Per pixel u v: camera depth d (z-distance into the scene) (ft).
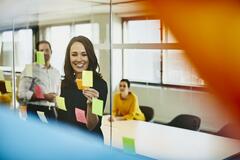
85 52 5.36
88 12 5.46
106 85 5.20
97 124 5.14
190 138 4.45
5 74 6.75
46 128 5.81
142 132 5.06
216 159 3.95
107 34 5.20
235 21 3.27
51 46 5.81
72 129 5.41
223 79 3.52
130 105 5.23
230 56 3.37
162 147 4.66
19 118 6.36
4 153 6.60
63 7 5.71
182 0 3.85
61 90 5.57
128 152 4.69
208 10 3.49
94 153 4.98
